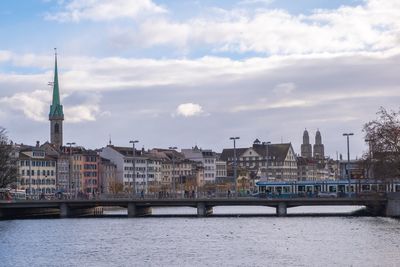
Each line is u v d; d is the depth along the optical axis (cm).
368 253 8500
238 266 7688
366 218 15862
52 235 12044
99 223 15200
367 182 19000
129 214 17575
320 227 12950
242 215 18025
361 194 17612
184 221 15650
